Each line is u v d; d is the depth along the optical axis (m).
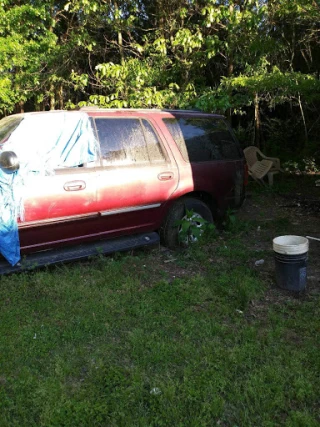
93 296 4.05
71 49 9.92
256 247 5.71
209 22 8.53
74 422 2.52
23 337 3.37
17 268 4.28
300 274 4.19
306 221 7.05
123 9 9.81
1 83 9.02
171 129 5.48
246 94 9.44
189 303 4.00
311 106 11.38
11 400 2.70
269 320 3.69
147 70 9.05
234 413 2.61
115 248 4.93
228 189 5.99
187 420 2.54
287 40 9.90
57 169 4.43
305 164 11.08
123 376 2.91
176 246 5.54
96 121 4.85
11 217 4.14
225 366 3.00
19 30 9.17
